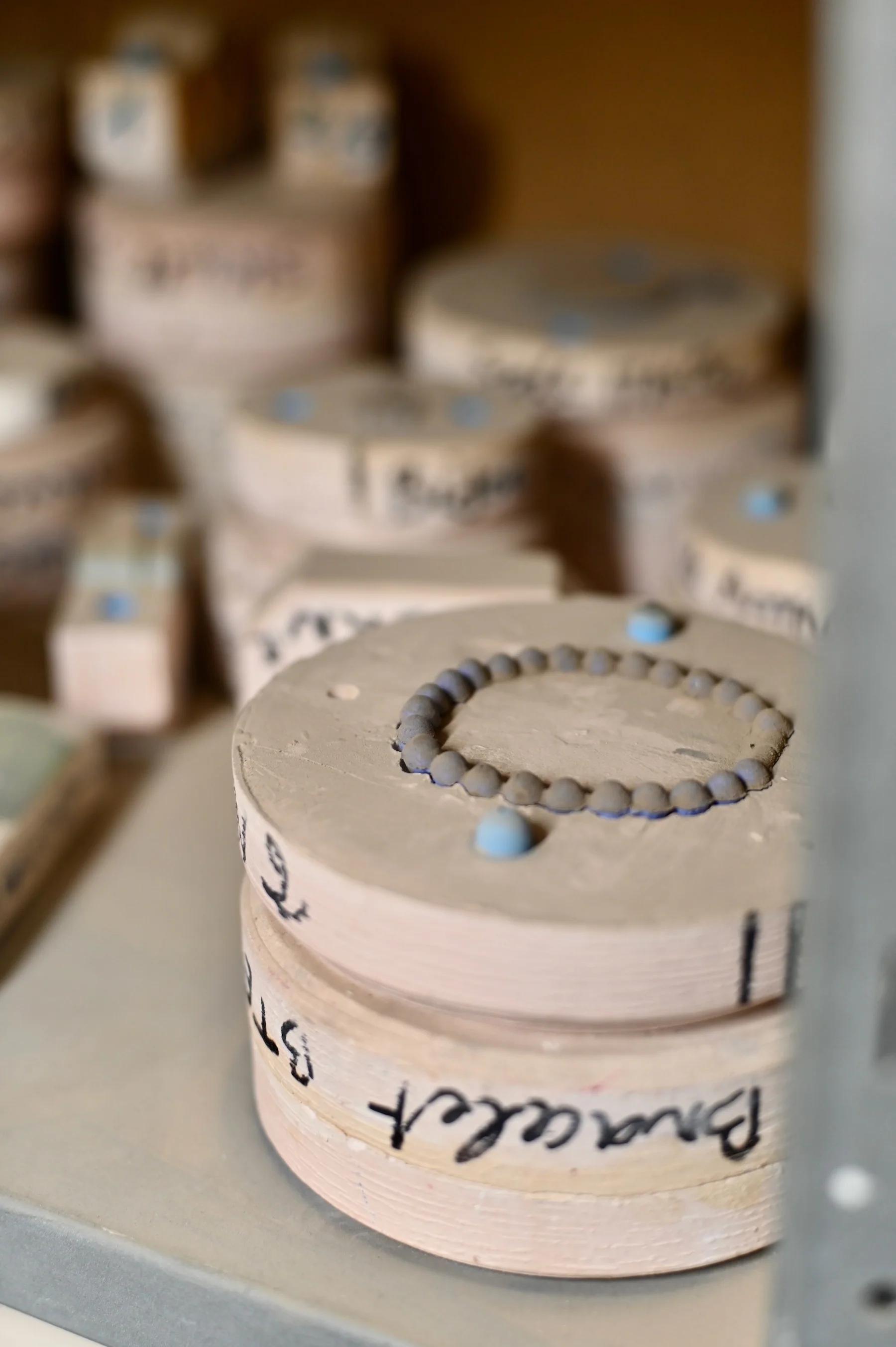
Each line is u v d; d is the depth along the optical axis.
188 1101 0.56
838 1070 0.45
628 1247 0.51
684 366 0.80
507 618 0.58
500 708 0.54
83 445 0.80
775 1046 0.50
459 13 1.02
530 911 0.48
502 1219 0.51
